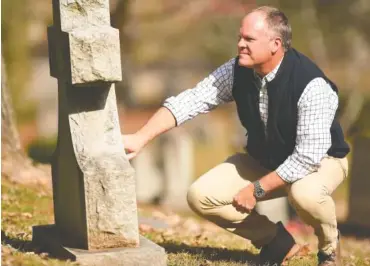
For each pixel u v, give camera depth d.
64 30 8.09
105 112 8.34
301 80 8.50
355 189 20.48
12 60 28.61
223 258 9.89
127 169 8.19
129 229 8.25
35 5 28.50
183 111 8.88
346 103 31.00
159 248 8.32
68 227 8.62
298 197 8.57
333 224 8.79
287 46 8.54
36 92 41.25
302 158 8.51
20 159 14.26
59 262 8.09
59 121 8.63
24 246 9.10
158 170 33.78
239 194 8.64
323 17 31.31
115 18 25.48
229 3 32.19
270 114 8.65
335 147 8.82
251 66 8.52
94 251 8.18
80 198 8.19
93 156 8.21
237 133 42.03
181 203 31.27
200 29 32.47
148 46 32.09
